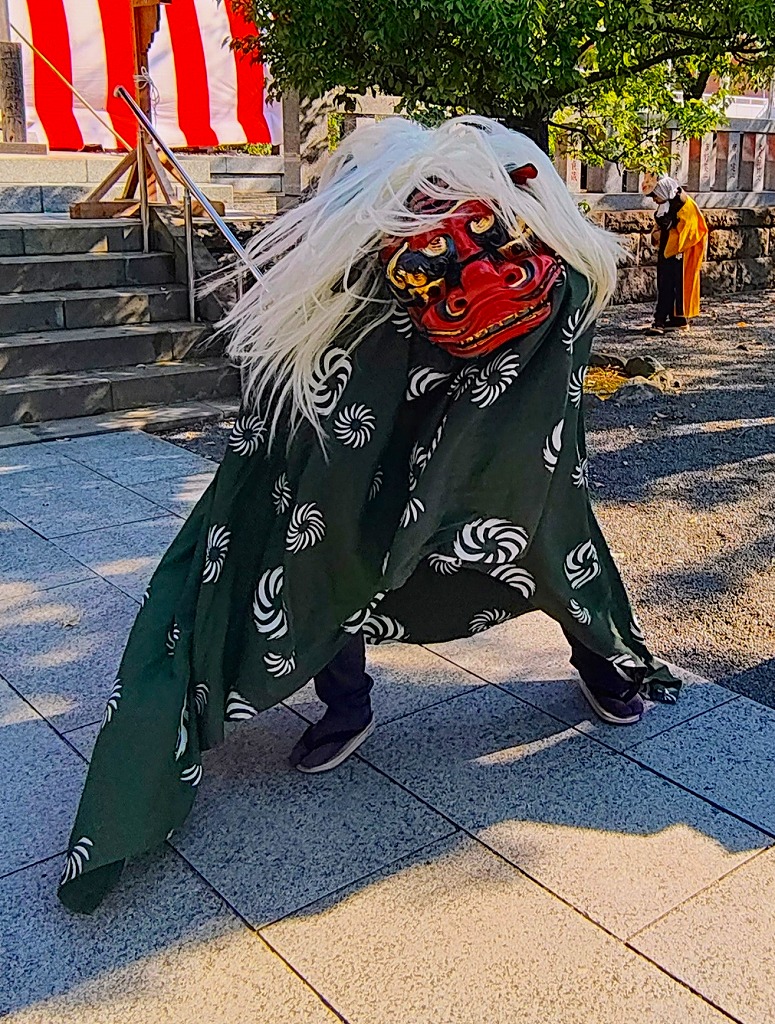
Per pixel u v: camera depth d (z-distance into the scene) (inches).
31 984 80.9
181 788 92.9
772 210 486.3
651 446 234.1
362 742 112.0
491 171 80.7
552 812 101.1
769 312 422.9
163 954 83.7
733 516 189.0
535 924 86.3
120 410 258.7
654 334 371.9
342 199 82.7
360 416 89.7
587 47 225.3
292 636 94.4
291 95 361.7
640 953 83.0
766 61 244.1
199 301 297.9
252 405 96.2
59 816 101.5
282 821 100.3
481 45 201.6
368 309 88.3
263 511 95.6
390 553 88.0
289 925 86.7
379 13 202.7
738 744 112.8
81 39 446.6
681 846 96.0
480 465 86.3
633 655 110.8
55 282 287.1
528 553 94.4
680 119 324.8
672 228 363.9
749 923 86.2
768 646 138.3
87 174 411.2
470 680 127.1
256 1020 77.2
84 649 135.9
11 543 172.6
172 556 101.3
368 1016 77.4
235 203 441.7
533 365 86.7
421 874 92.6
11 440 231.9
